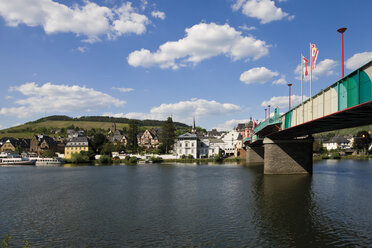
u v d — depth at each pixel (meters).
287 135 62.47
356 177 56.66
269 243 21.25
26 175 72.50
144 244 21.48
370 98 24.20
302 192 40.47
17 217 29.77
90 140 166.75
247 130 135.00
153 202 36.09
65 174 74.12
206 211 30.84
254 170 76.69
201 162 120.94
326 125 42.53
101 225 26.47
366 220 26.56
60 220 28.42
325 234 22.95
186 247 20.77
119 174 72.12
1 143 191.50
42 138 187.62
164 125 147.38
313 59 38.62
